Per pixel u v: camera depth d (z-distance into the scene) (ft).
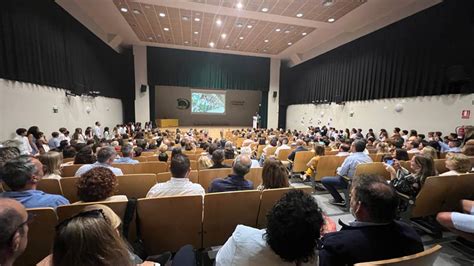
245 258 3.22
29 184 5.35
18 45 16.74
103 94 33.06
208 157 12.12
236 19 28.02
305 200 3.08
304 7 24.23
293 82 48.75
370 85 29.04
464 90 18.98
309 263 3.06
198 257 6.50
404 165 10.28
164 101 60.54
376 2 22.81
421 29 22.45
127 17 28.27
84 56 27.07
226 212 6.29
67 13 23.34
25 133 16.29
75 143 17.16
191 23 29.71
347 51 32.99
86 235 2.19
